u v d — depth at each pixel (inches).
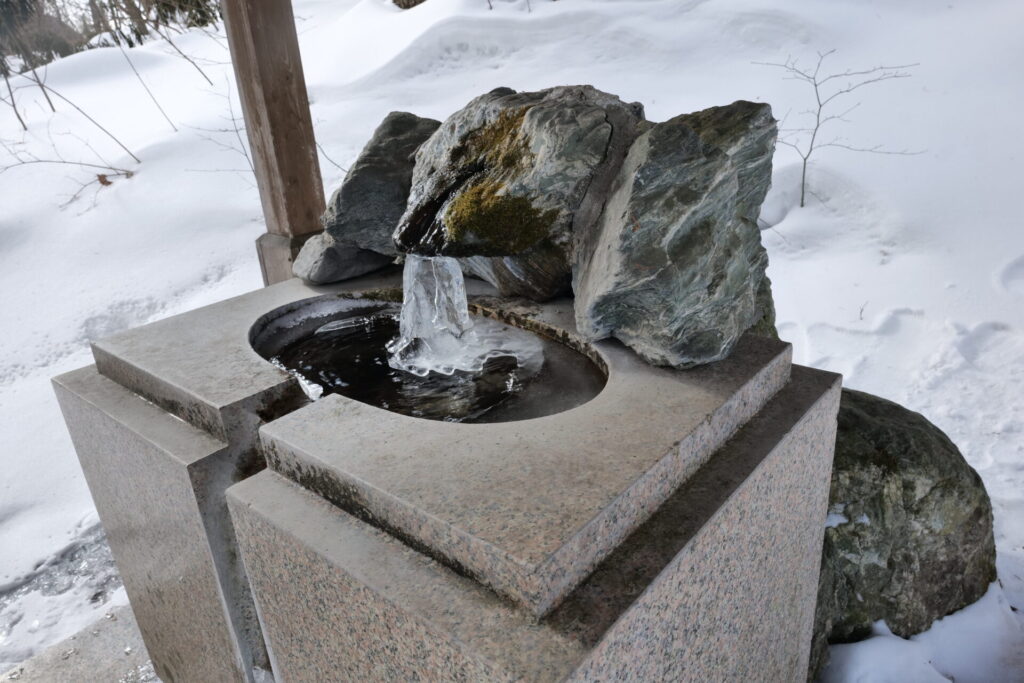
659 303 53.3
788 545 57.6
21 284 185.5
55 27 317.7
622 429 46.3
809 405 55.4
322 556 40.8
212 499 55.0
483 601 36.2
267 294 80.7
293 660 50.0
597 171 59.1
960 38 238.1
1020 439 115.1
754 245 62.2
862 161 193.6
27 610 101.3
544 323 68.4
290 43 110.9
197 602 63.0
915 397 127.1
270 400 57.1
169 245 197.3
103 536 114.7
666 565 38.6
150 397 62.4
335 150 237.0
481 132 66.4
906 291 153.6
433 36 287.0
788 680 66.4
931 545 75.2
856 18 261.1
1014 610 82.6
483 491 40.3
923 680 70.6
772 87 230.8
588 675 33.4
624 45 268.1
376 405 61.9
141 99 288.0
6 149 245.6
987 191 175.0
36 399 148.8
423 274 70.2
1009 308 143.9
